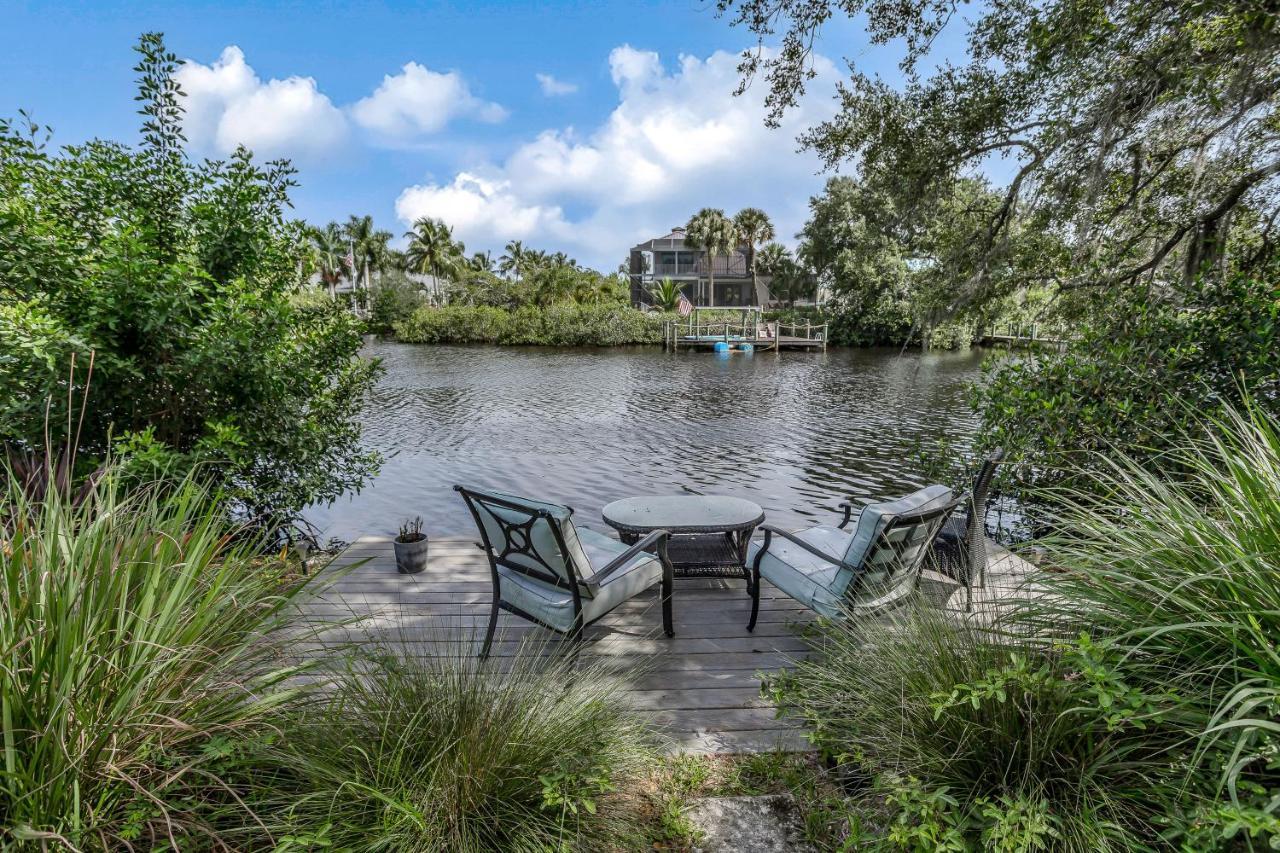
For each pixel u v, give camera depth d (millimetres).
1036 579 1837
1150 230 5781
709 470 9891
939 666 1724
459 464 10227
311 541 4805
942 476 5156
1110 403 3959
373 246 51000
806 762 2039
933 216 6691
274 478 4707
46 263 3467
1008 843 1269
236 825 1356
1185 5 4062
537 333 37906
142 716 1239
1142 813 1359
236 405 4305
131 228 3539
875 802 1704
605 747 1764
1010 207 6238
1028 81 5160
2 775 1051
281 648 1654
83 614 1238
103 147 3883
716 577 3736
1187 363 3916
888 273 29453
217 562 1770
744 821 1782
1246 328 3721
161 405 3994
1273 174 4738
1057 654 1638
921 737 1645
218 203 4234
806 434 12516
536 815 1563
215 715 1379
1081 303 5473
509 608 2742
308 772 1432
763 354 31625
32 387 3396
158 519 1675
